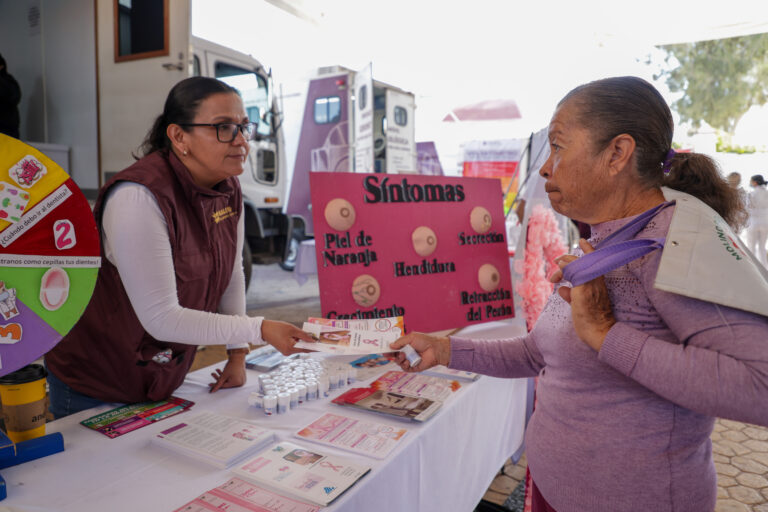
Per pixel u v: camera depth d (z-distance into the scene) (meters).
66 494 0.95
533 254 2.19
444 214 2.08
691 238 0.78
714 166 0.95
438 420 1.28
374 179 1.93
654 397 0.87
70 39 4.09
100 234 1.29
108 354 1.36
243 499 0.92
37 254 0.96
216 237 1.48
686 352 0.75
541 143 2.33
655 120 0.87
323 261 1.82
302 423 1.27
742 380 0.70
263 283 6.99
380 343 1.27
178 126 1.33
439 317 2.04
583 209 0.95
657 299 0.80
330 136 5.59
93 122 4.08
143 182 1.24
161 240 1.26
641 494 0.89
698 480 0.89
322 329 1.30
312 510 0.89
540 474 1.03
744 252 0.80
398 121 6.79
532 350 1.24
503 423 1.84
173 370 1.41
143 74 3.77
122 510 0.90
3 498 0.93
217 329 1.28
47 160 0.96
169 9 3.60
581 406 0.94
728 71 13.19
